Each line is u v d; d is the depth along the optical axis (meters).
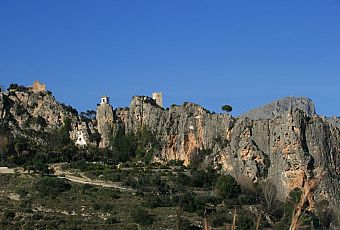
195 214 159.25
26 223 155.25
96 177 196.50
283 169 197.12
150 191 186.00
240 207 167.62
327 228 162.25
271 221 136.00
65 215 164.25
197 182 197.50
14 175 189.88
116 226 155.88
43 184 179.75
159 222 158.25
